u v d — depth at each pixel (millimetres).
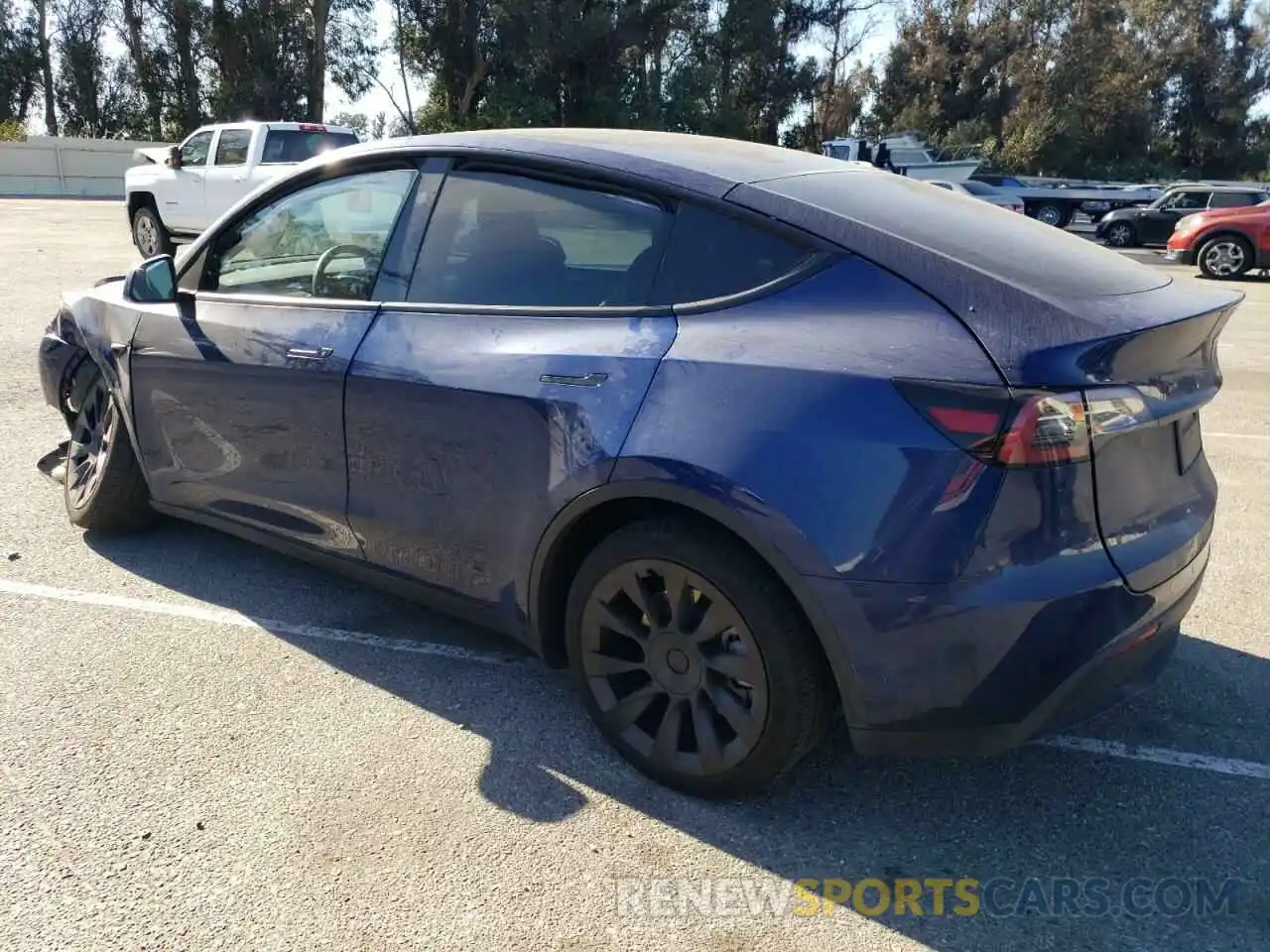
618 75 39375
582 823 2703
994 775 2965
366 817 2699
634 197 2889
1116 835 2713
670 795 2828
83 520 4477
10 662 3441
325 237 3533
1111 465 2426
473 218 3174
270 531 3752
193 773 2869
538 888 2463
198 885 2438
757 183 2809
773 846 2641
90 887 2420
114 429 4254
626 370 2689
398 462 3203
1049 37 49500
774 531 2406
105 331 4223
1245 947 2334
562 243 2982
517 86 37875
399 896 2418
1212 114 55156
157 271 3953
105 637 3650
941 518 2297
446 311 3139
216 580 4152
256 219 3781
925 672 2367
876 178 3156
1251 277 17844
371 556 3416
